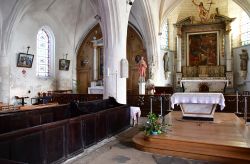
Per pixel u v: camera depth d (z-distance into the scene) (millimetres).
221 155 4328
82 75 17750
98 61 17094
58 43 15969
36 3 13195
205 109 7137
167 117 7828
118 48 9438
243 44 16016
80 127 4953
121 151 5039
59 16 15562
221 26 16703
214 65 16781
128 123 7957
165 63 17266
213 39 16938
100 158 4562
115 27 9336
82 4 15781
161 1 15414
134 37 16656
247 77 15367
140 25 15805
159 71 16219
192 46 17562
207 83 16172
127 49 16844
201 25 17234
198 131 5688
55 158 4086
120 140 6070
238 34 16375
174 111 9461
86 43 17703
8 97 12164
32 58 13727
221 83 15844
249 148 4293
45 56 15180
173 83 18172
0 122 4219
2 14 12156
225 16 16375
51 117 5848
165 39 17969
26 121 4961
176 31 18203
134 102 10875
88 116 5301
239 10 16125
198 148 4664
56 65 15820
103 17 9398
